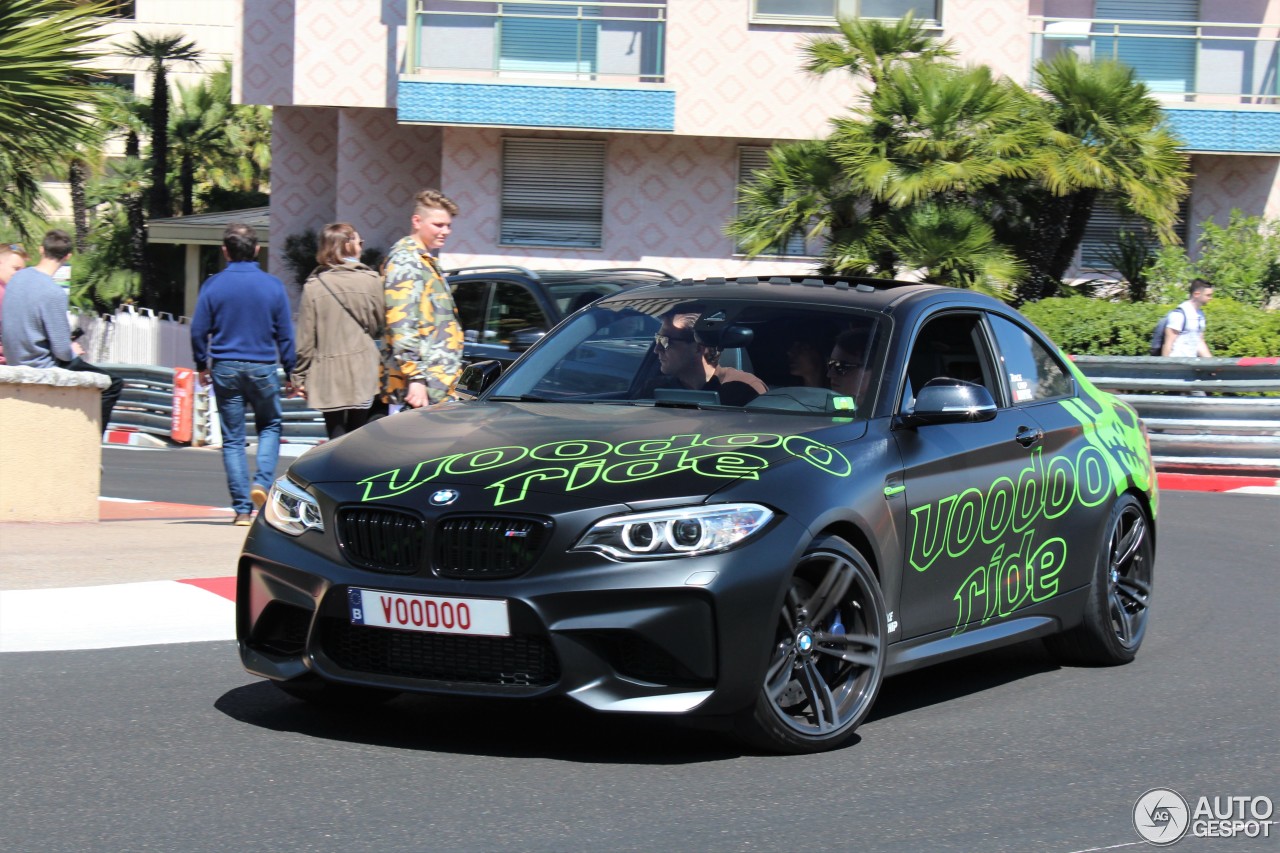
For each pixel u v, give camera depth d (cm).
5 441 937
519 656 466
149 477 1390
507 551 466
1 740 505
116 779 464
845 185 1720
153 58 3897
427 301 801
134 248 3981
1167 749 529
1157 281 1836
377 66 2381
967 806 456
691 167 2267
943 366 605
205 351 941
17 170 1559
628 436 518
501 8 2214
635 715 461
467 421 555
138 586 746
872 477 523
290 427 1683
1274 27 2156
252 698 569
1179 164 1744
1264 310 1748
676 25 2197
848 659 512
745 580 466
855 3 2189
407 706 561
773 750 497
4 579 749
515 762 488
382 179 2508
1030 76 2042
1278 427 1369
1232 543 1023
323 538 495
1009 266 1647
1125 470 668
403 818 430
